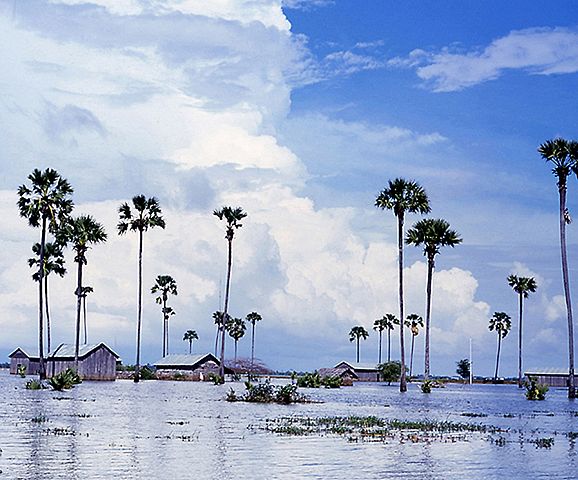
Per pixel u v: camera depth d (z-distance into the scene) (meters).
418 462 23.31
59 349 116.00
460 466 22.69
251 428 33.50
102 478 19.09
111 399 56.97
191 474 20.14
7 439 26.91
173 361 143.12
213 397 64.81
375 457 24.20
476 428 35.78
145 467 21.05
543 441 29.95
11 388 74.50
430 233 91.88
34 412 40.56
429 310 92.62
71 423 33.97
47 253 113.56
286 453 24.77
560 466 23.03
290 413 44.97
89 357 114.19
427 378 92.38
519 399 77.19
